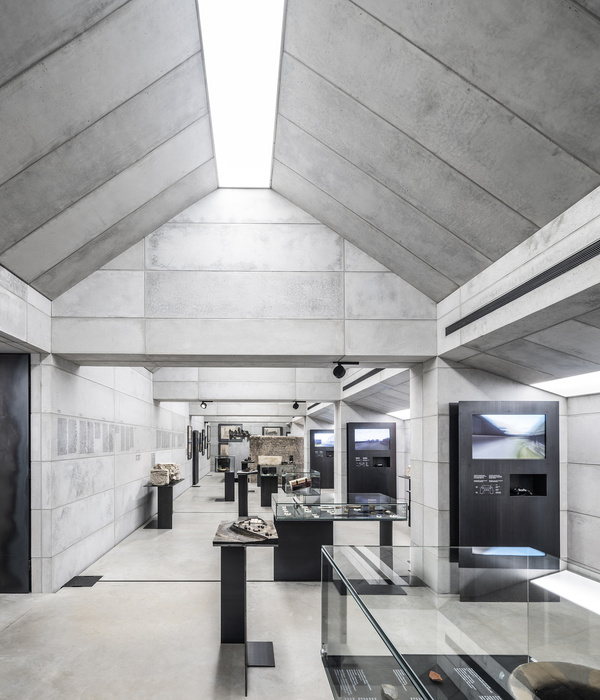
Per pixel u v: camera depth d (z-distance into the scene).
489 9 2.85
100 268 6.30
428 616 2.54
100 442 8.04
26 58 3.18
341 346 6.36
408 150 4.26
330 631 3.68
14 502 6.10
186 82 4.38
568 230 3.69
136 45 3.64
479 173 3.97
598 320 4.07
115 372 8.91
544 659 2.15
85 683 3.83
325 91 4.24
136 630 4.88
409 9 3.14
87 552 7.35
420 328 6.42
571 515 6.48
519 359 5.61
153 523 11.10
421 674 1.96
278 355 6.38
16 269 5.08
